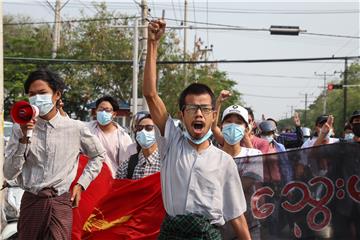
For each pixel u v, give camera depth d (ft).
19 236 14.89
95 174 15.56
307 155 18.54
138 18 80.59
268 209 18.33
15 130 14.29
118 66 109.81
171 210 12.10
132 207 18.48
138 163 19.42
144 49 79.87
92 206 18.54
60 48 111.14
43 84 14.53
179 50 118.21
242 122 18.20
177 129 12.67
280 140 37.88
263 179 18.33
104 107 23.30
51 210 14.48
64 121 14.94
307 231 18.47
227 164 12.36
